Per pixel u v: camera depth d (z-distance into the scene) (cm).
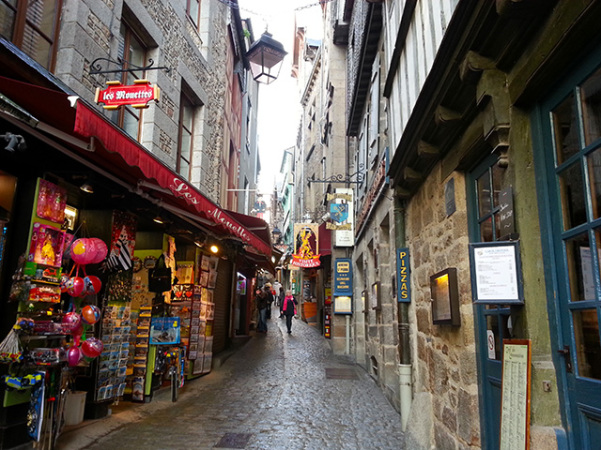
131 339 677
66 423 507
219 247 927
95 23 546
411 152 449
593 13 183
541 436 222
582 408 210
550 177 241
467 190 362
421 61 426
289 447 477
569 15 198
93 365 549
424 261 477
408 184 521
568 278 225
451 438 372
